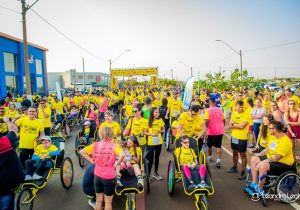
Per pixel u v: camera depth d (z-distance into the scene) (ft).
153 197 19.25
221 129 24.85
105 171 14.03
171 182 18.94
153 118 21.83
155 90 75.15
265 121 21.25
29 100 39.58
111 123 23.54
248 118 22.00
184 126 23.15
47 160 19.34
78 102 55.21
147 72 121.60
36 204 18.37
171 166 19.20
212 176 23.02
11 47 87.61
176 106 35.68
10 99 50.78
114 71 121.39
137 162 18.53
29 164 18.44
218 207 17.43
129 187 16.24
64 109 44.06
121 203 18.22
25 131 21.50
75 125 52.01
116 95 65.98
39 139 20.10
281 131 17.85
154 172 23.11
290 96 32.81
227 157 28.68
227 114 44.78
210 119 24.76
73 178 23.29
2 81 81.30
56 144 21.44
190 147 19.85
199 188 15.87
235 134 22.44
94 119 28.91
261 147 21.94
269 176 17.93
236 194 19.40
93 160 14.49
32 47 102.83
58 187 21.36
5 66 85.46
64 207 17.88
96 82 237.25
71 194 20.01
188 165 18.51
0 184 12.55
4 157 12.72
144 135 21.83
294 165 18.21
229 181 21.86
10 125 17.04
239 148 22.17
